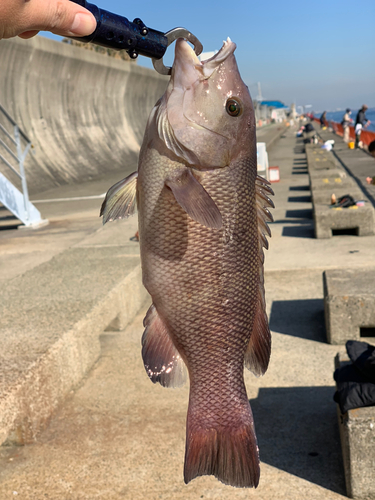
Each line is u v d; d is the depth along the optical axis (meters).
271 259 8.55
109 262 7.20
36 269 7.04
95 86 34.50
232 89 1.46
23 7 1.05
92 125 33.66
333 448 3.65
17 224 14.54
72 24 1.12
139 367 5.11
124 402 4.45
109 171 31.38
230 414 1.54
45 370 4.05
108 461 3.63
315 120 89.06
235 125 1.46
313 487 3.26
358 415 3.11
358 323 5.29
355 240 9.39
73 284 6.12
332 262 8.05
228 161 1.47
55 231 12.92
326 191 12.12
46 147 26.69
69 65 30.14
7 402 3.50
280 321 6.13
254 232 1.55
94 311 5.18
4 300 5.60
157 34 1.29
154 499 3.23
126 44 1.23
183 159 1.44
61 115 29.84
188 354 1.54
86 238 11.47
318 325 5.91
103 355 5.44
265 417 4.13
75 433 4.00
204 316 1.52
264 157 22.86
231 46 1.49
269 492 3.23
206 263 1.50
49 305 5.35
